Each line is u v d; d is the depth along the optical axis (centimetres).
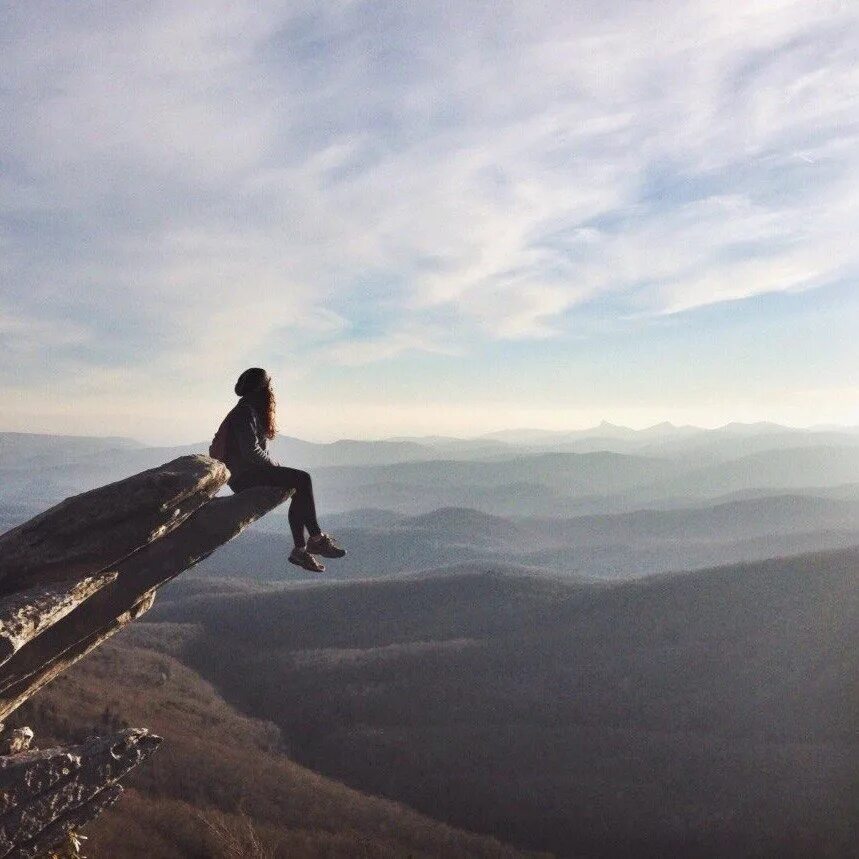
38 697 8012
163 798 6128
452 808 10088
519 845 9088
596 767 11469
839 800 9994
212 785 7388
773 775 10938
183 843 4319
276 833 6053
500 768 11362
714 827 9650
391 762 11581
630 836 9475
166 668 15050
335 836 6744
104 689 10869
